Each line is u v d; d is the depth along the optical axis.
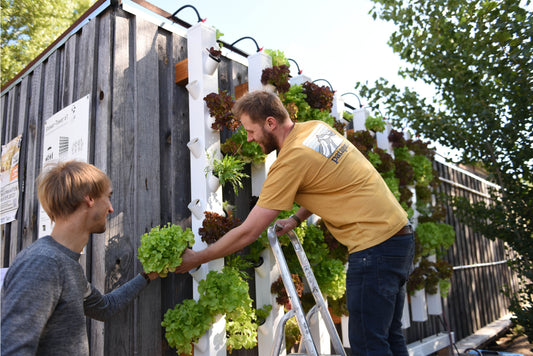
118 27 2.24
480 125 3.79
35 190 2.78
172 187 2.33
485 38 3.35
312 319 2.78
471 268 6.55
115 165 2.09
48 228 2.52
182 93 2.52
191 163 2.34
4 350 0.97
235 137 2.47
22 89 3.19
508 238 3.96
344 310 3.07
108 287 1.94
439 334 4.56
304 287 2.87
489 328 6.12
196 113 2.34
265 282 2.51
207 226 2.09
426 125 4.32
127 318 1.99
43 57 2.87
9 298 1.03
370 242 1.65
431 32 3.82
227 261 2.40
